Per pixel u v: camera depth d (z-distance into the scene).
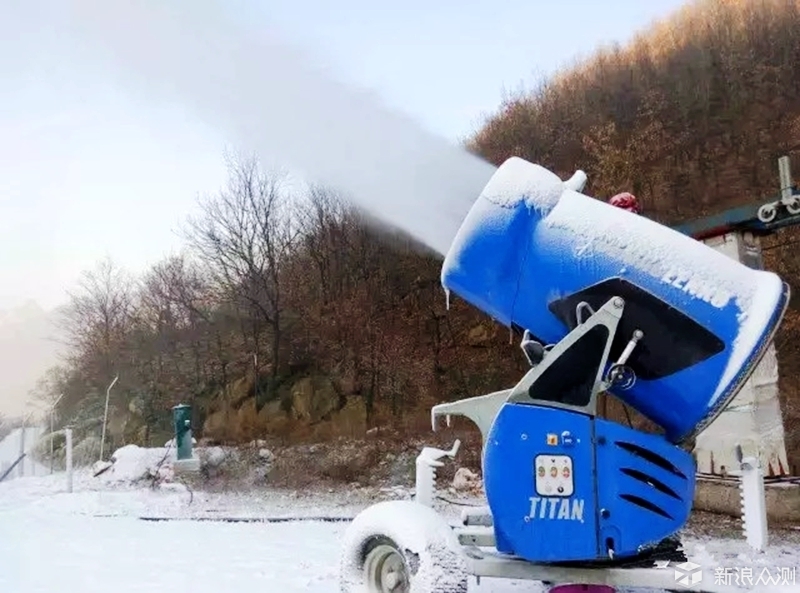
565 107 29.77
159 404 24.52
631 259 4.89
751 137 27.47
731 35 32.69
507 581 5.92
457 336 22.22
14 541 9.46
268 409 21.58
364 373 21.53
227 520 10.98
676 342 4.78
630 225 5.00
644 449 4.68
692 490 4.74
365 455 16.94
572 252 5.03
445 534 4.80
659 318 4.80
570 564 4.63
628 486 4.62
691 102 29.94
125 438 23.80
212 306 26.44
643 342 4.82
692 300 4.78
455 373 21.20
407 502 5.10
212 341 25.30
